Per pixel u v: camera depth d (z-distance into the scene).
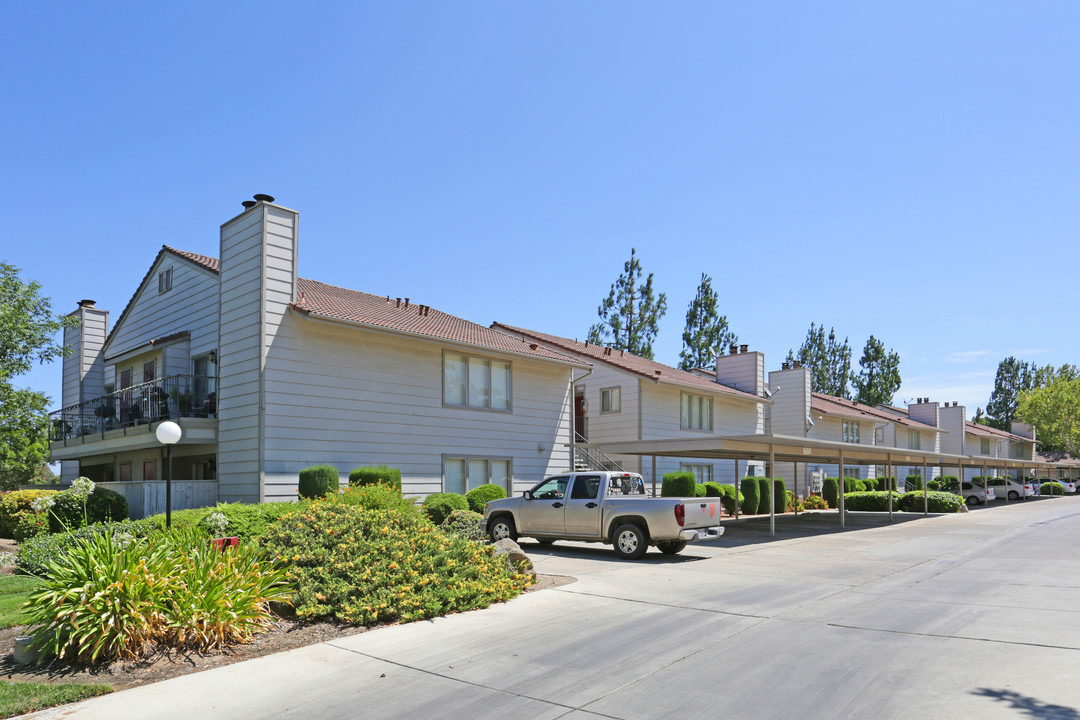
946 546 17.20
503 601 9.55
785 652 6.99
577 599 9.73
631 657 6.87
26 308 22.67
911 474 51.16
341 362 18.11
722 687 5.94
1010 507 38.28
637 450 22.16
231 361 17.61
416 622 8.38
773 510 20.31
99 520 15.55
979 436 64.88
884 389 73.19
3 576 11.08
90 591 6.92
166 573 7.38
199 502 17.20
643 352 51.03
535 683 6.12
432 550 9.71
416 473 19.53
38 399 22.34
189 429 17.20
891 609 9.09
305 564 8.99
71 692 5.88
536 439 23.30
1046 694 5.64
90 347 25.55
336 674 6.44
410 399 19.59
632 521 14.42
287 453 16.78
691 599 9.76
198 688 6.07
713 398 32.94
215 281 18.89
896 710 5.34
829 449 23.45
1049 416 78.19
